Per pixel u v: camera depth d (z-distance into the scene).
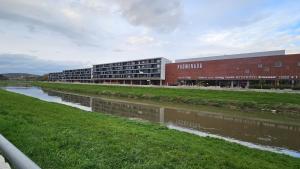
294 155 14.77
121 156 7.91
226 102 40.47
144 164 7.29
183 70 88.31
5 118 13.04
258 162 10.05
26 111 17.41
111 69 125.25
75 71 172.12
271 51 70.06
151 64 99.81
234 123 25.72
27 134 9.73
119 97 59.72
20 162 3.16
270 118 28.95
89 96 63.66
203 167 7.93
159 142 10.75
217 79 76.50
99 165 6.84
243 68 69.88
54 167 6.58
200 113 32.97
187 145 10.95
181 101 46.75
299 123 26.09
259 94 45.47
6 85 134.50
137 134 12.34
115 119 19.53
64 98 57.12
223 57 80.81
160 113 32.91
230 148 12.55
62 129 11.52
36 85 137.62
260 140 18.47
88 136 10.45
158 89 65.56
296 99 38.38
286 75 60.62
